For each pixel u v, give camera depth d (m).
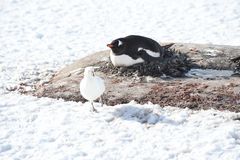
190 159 10.19
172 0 28.39
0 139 11.58
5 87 15.54
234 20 25.02
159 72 14.86
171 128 11.61
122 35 23.69
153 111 12.56
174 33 23.58
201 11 26.41
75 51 20.97
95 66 15.95
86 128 11.90
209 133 11.24
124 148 10.87
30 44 22.30
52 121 12.38
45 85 15.17
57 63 18.70
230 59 15.97
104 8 27.88
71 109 13.09
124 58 15.00
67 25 25.39
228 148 10.54
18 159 10.70
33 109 13.20
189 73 15.14
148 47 15.21
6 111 13.16
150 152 10.60
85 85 12.30
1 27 25.16
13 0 29.39
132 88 13.99
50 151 10.92
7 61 19.08
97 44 22.28
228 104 12.80
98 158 10.48
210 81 14.32
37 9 27.92
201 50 16.66
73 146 11.09
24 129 12.05
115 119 12.34
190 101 13.02
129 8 27.67
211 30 23.75
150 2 28.34
